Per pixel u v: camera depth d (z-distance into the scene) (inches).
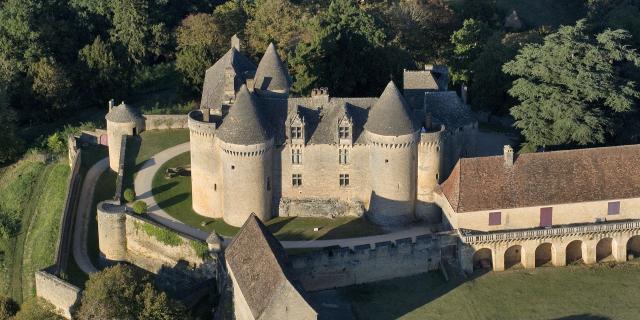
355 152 4630.9
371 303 4133.9
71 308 4237.2
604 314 3986.2
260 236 3912.4
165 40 7662.4
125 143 5580.7
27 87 6934.1
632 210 4463.6
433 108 4894.2
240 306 3816.4
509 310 4035.4
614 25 6919.3
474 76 6279.5
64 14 7810.0
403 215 4628.4
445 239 4330.7
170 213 4830.2
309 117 4677.7
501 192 4404.5
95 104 7313.0
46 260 5017.2
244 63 5610.2
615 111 5108.3
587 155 4552.2
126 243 4805.6
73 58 7514.8
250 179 4581.7
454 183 4466.0
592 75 4940.9
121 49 7509.8
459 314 4018.2
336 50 6067.9
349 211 4736.7
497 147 5531.5
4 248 5408.5
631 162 4544.8
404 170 4564.5
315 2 7372.1
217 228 4653.1
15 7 7293.3
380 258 4276.6
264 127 4559.5
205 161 4724.4
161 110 6510.8
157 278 4630.9
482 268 4379.9
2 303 4658.0
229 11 7426.2
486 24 7377.0
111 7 7819.9
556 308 4042.8
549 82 5039.4
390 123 4483.3
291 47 6569.9
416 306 4097.0
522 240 4338.1
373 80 6230.3
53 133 6747.1
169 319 3865.7
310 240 4466.0
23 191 5964.6
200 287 4269.2
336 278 4259.4
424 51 7224.4
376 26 6407.5
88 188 5511.8
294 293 3526.1
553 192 4424.2
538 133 4968.0
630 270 4343.0
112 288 3922.2
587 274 4318.4
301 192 4726.9
